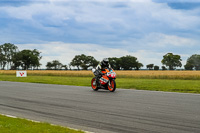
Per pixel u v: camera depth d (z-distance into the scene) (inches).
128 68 4891.7
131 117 232.1
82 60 5447.8
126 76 1314.0
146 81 910.4
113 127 198.7
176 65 4532.5
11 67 4955.7
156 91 473.7
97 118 231.9
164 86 621.0
